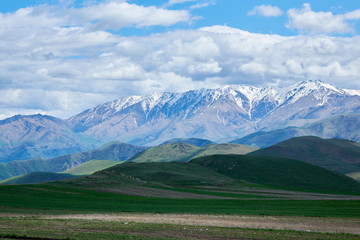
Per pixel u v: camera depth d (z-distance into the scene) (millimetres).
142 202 131375
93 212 93500
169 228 65312
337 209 111312
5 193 127625
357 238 61094
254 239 56969
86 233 56875
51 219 73938
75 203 116375
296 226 74812
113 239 52312
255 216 90562
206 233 61156
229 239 56469
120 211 97750
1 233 53969
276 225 75438
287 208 115000
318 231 68812
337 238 60250
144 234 58562
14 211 89750
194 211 101562
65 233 56094
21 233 54406
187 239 55000
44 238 51938
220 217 87375
